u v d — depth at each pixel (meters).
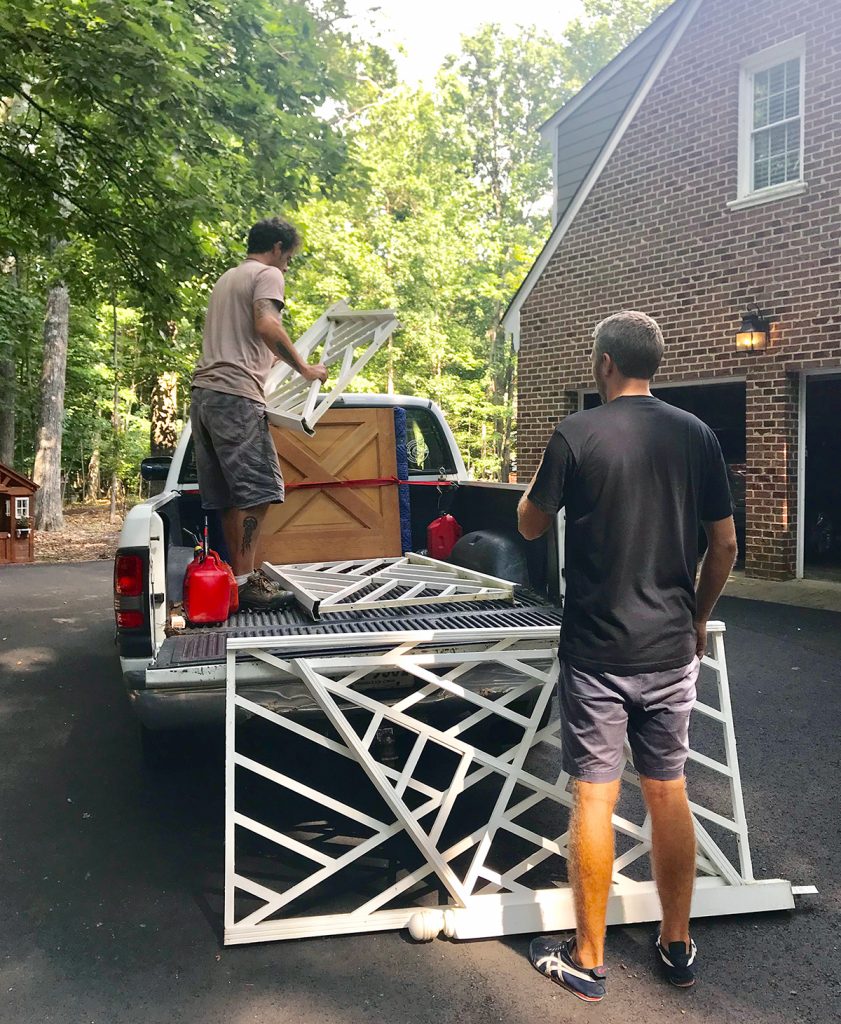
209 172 6.78
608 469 2.40
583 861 2.38
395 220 27.83
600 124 12.47
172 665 2.88
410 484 4.67
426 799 3.72
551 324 11.59
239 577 3.72
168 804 3.71
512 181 33.84
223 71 7.01
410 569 4.17
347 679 2.86
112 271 7.89
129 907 2.86
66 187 7.48
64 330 17.59
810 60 8.58
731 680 5.57
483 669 3.20
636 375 2.56
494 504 4.34
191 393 3.84
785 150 9.03
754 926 2.75
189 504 4.75
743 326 9.19
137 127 6.11
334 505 4.50
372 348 3.81
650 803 2.50
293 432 4.43
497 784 3.92
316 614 3.38
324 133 7.53
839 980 2.46
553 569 3.57
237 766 4.08
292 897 2.68
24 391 22.19
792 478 9.05
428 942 2.66
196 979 2.47
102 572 11.70
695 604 2.50
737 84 9.27
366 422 4.55
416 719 3.22
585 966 2.39
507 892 2.90
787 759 4.17
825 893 2.94
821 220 8.55
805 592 8.48
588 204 10.96
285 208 8.01
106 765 4.19
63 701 5.32
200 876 3.08
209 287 7.77
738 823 2.91
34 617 8.27
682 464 2.43
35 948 2.62
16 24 5.44
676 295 10.02
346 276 23.66
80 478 33.97
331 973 2.50
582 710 2.44
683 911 2.46
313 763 4.16
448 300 28.52
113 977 2.47
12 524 12.72
